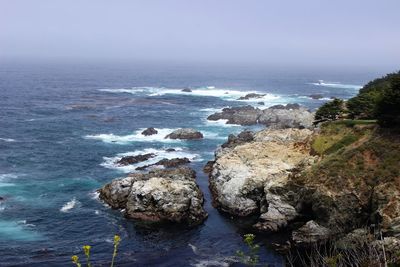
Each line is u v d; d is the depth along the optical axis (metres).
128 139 107.25
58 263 47.31
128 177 66.94
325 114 89.69
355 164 58.28
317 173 58.91
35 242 52.09
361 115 83.25
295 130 88.75
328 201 54.72
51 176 76.50
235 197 62.94
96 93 199.62
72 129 116.50
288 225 58.22
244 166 68.12
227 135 115.38
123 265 47.25
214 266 47.41
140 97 188.88
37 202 64.31
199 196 64.38
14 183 72.12
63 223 57.56
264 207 61.12
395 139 59.16
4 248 50.25
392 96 59.91
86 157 89.25
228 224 59.47
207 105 172.12
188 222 59.12
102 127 120.69
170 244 52.78
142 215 59.38
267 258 49.47
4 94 182.62
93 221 58.41
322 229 53.41
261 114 136.50
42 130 113.62
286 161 70.62
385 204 50.50
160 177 67.06
